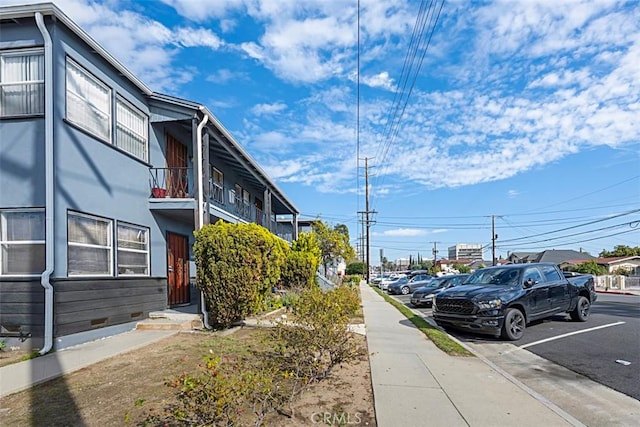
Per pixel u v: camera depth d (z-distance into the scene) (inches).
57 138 316.8
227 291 378.9
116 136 397.4
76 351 299.0
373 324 463.2
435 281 764.6
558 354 316.8
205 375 171.2
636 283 1504.7
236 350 295.6
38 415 177.5
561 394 222.7
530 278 422.9
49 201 306.2
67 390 210.5
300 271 704.4
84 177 346.3
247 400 167.0
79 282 329.4
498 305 372.8
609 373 262.8
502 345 357.7
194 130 454.9
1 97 327.9
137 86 433.7
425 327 439.5
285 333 235.0
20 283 306.0
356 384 225.1
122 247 403.2
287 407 185.9
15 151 317.7
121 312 385.1
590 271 1608.0
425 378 238.7
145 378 229.1
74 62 343.0
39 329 301.1
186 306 524.1
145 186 447.8
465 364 273.3
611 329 417.1
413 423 171.0
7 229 316.2
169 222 503.5
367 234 1791.3
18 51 324.8
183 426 154.6
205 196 464.8
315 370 230.7
